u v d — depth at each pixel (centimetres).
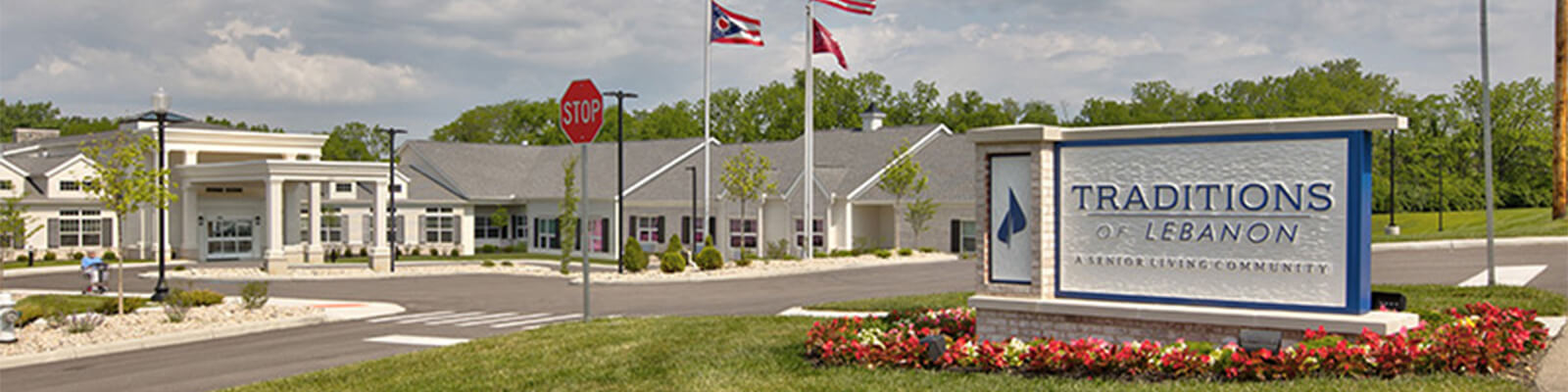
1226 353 1102
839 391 1114
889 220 5141
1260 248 1212
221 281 3853
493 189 6128
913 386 1112
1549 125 7244
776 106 9294
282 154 5309
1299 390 991
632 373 1309
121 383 1568
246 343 2027
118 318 2309
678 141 6209
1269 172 1205
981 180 1365
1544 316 1588
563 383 1275
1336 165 1167
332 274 4062
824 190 5025
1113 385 1064
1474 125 7388
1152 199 1273
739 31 4112
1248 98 10675
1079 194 1319
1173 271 1261
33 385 1584
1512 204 7319
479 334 2088
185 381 1563
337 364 1702
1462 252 2939
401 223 5738
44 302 2677
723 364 1334
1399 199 7325
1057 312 1294
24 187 4931
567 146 6662
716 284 3253
